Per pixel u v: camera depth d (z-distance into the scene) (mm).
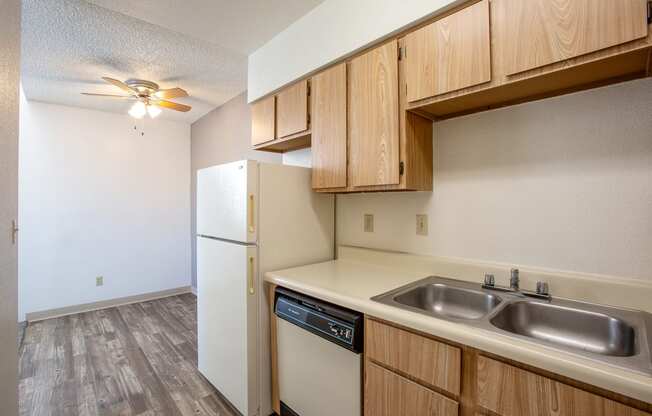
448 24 1278
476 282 1491
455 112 1544
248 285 1716
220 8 1856
